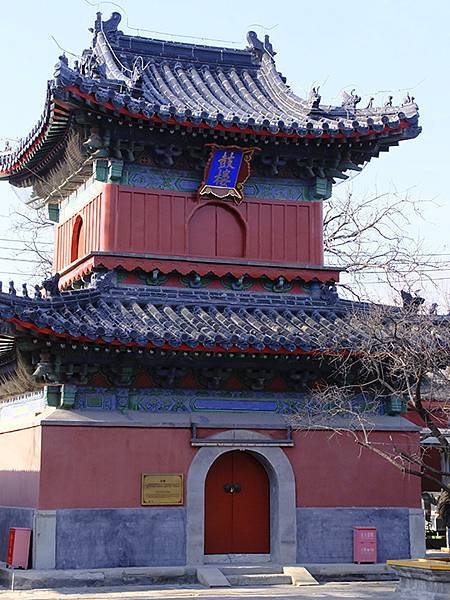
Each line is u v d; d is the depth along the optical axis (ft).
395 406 92.53
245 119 88.63
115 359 83.51
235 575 82.94
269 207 96.17
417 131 93.20
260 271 93.50
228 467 89.71
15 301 77.71
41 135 92.48
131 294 89.56
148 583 81.15
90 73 91.04
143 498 84.12
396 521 90.48
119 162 90.43
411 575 69.31
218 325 85.97
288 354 83.71
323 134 90.68
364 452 90.94
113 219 90.38
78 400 84.53
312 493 88.79
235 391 89.51
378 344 81.15
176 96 100.89
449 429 99.50
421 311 84.64
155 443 85.30
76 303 84.43
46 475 81.66
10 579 79.46
